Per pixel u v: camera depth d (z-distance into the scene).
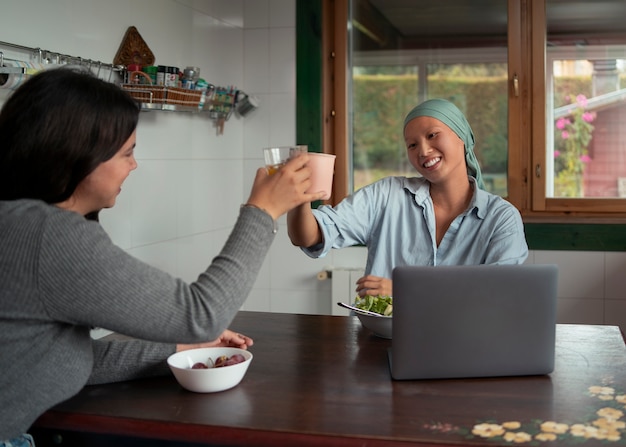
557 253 3.35
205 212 3.28
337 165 3.58
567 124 3.40
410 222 2.28
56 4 2.24
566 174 3.41
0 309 1.20
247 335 1.87
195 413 1.31
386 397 1.39
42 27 2.18
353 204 2.27
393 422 1.26
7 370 1.21
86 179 1.28
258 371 1.56
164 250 2.92
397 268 1.47
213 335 1.26
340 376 1.52
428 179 2.22
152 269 1.24
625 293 3.30
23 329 1.21
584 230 3.31
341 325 1.98
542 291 1.50
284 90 3.59
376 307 1.84
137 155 2.71
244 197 3.68
